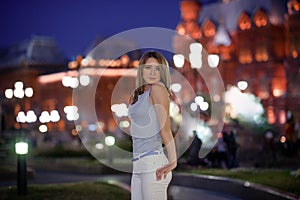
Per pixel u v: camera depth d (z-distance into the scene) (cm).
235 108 3556
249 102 3591
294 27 6512
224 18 7681
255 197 1379
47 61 8988
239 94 3647
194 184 1728
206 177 1675
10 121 4631
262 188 1357
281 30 7150
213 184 1638
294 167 2161
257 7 7312
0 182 1942
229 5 7662
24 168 1356
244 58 7231
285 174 1633
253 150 2797
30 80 9169
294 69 6397
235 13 7519
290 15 6556
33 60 9156
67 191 1422
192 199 1445
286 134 2719
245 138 3166
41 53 9281
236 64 7262
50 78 7075
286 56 6644
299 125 3070
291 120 2744
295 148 2662
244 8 7431
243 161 2531
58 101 6925
